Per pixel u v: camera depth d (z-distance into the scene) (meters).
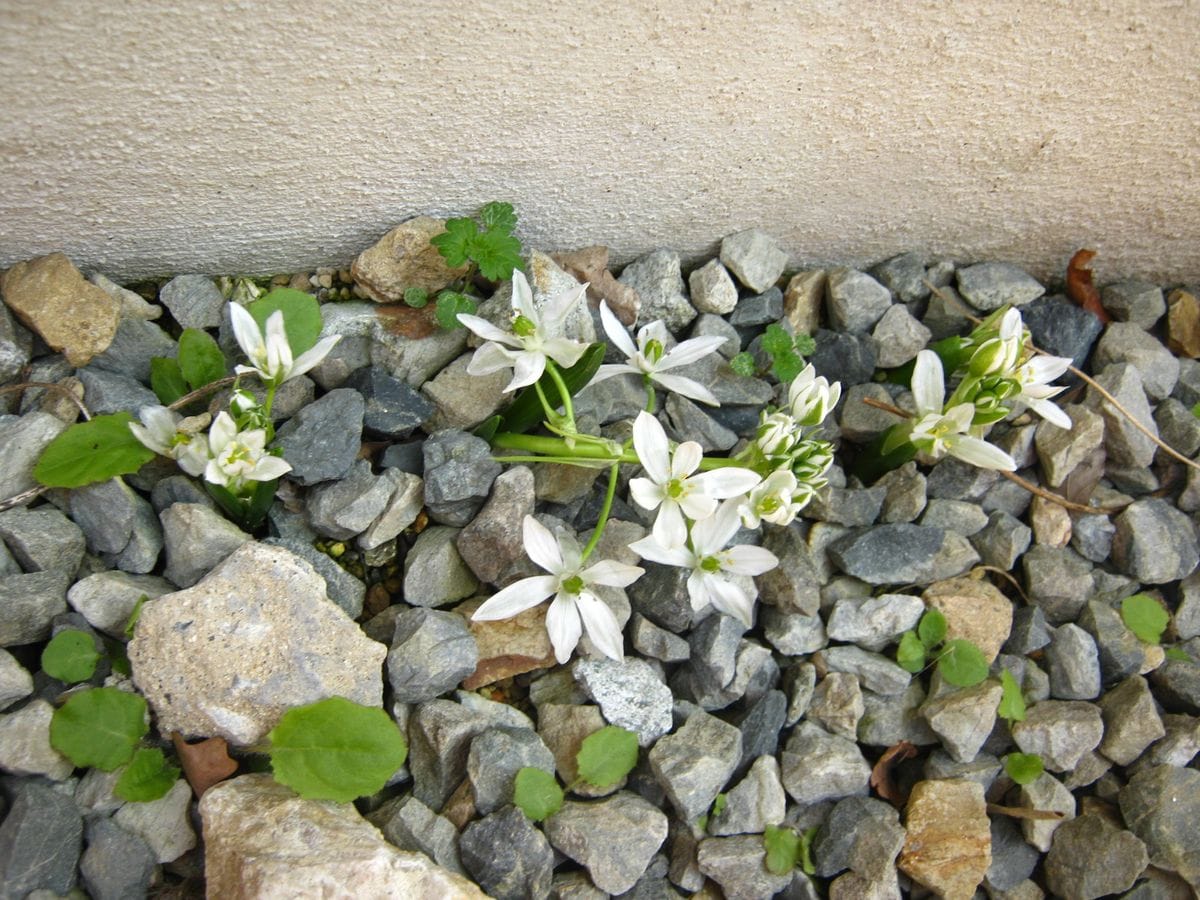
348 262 0.32
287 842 0.23
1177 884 0.29
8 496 0.27
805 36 0.28
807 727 0.30
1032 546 0.33
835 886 0.28
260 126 0.27
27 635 0.26
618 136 0.30
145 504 0.28
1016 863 0.30
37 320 0.28
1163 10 0.29
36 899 0.23
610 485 0.28
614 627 0.27
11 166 0.26
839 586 0.32
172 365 0.29
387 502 0.29
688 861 0.28
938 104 0.31
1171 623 0.34
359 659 0.26
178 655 0.24
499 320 0.31
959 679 0.30
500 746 0.27
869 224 0.35
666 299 0.34
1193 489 0.34
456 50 0.26
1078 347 0.36
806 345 0.34
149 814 0.25
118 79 0.25
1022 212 0.35
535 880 0.26
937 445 0.30
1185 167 0.34
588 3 0.26
